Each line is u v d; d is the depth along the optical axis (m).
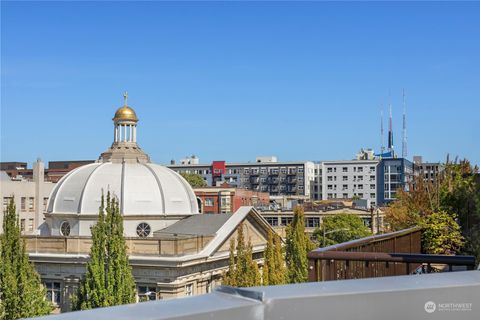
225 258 50.78
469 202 16.84
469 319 2.92
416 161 195.38
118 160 59.38
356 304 2.73
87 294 33.75
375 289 2.81
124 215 53.91
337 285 2.87
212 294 2.70
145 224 54.91
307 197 171.12
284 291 2.70
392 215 35.66
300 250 46.75
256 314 2.54
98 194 55.22
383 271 10.02
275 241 44.22
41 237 49.16
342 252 8.47
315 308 2.66
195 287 47.84
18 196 85.94
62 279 47.91
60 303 47.78
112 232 34.38
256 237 58.31
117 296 33.56
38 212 88.81
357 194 195.75
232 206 109.25
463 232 17.41
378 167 193.00
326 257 8.55
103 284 33.62
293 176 199.25
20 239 31.62
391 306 2.80
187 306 2.44
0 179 101.25
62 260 47.62
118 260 34.00
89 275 34.00
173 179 58.91
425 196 28.20
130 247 46.94
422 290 2.85
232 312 2.46
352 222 89.44
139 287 46.12
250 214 56.88
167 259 45.22
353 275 9.05
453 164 27.38
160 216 55.28
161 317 2.27
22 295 30.50
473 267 7.79
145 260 45.59
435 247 17.19
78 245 48.41
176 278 45.38
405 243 14.73
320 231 90.06
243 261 41.56
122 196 54.97
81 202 54.84
